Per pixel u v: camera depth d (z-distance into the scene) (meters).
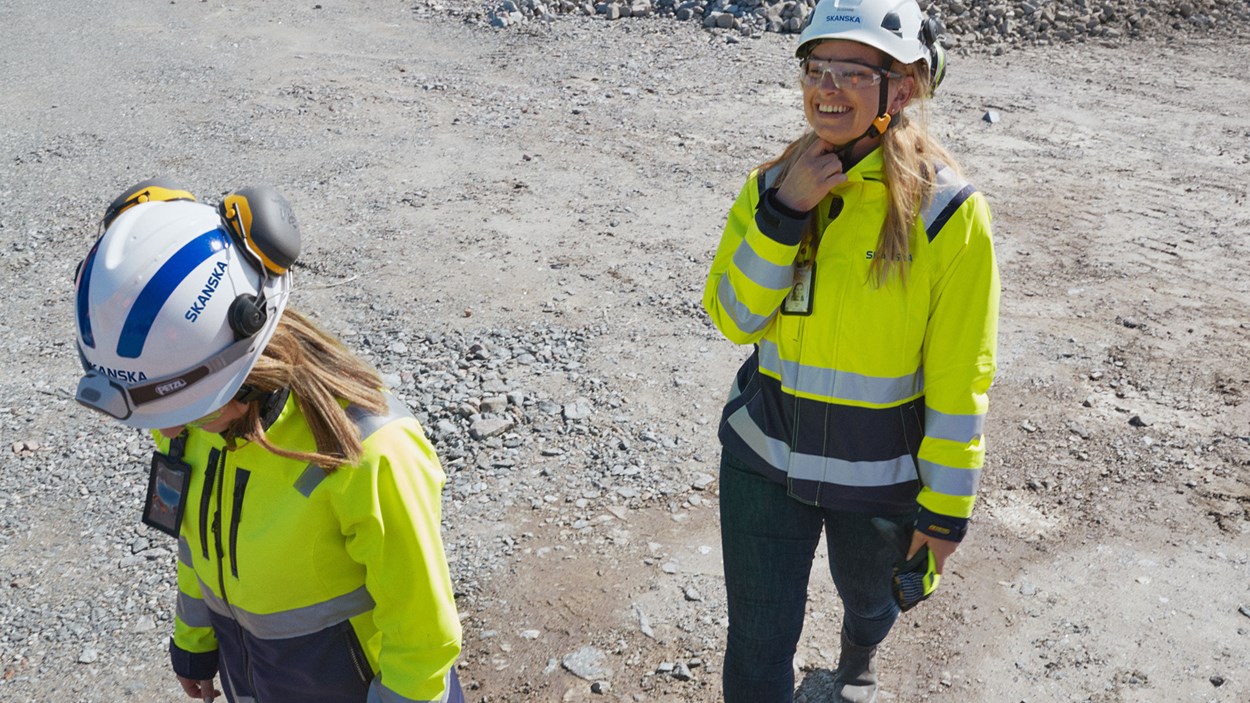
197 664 2.32
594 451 4.62
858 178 2.24
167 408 1.70
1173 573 3.80
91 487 4.53
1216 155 8.38
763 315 2.37
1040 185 7.81
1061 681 3.34
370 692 1.97
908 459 2.42
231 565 1.92
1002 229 7.05
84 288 1.68
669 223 7.20
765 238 2.25
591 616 3.67
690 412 4.92
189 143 9.12
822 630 3.57
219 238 1.70
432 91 10.35
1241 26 11.83
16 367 5.61
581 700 3.33
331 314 6.01
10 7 14.06
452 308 6.02
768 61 10.98
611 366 5.33
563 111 9.66
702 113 9.52
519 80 10.66
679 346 5.54
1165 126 9.06
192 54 11.91
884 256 2.21
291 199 7.80
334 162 8.53
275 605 1.91
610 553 3.98
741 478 2.53
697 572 3.87
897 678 3.37
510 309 5.99
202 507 1.93
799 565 2.54
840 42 2.18
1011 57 11.12
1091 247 6.75
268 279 1.77
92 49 12.23
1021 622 3.59
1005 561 3.90
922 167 2.22
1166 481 4.34
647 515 4.20
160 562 4.06
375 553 1.84
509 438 4.71
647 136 8.96
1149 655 3.43
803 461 2.43
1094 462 4.48
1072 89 10.06
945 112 9.41
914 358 2.33
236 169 8.48
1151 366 5.26
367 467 1.80
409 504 1.84
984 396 2.29
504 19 12.57
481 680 3.41
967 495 2.29
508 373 5.28
